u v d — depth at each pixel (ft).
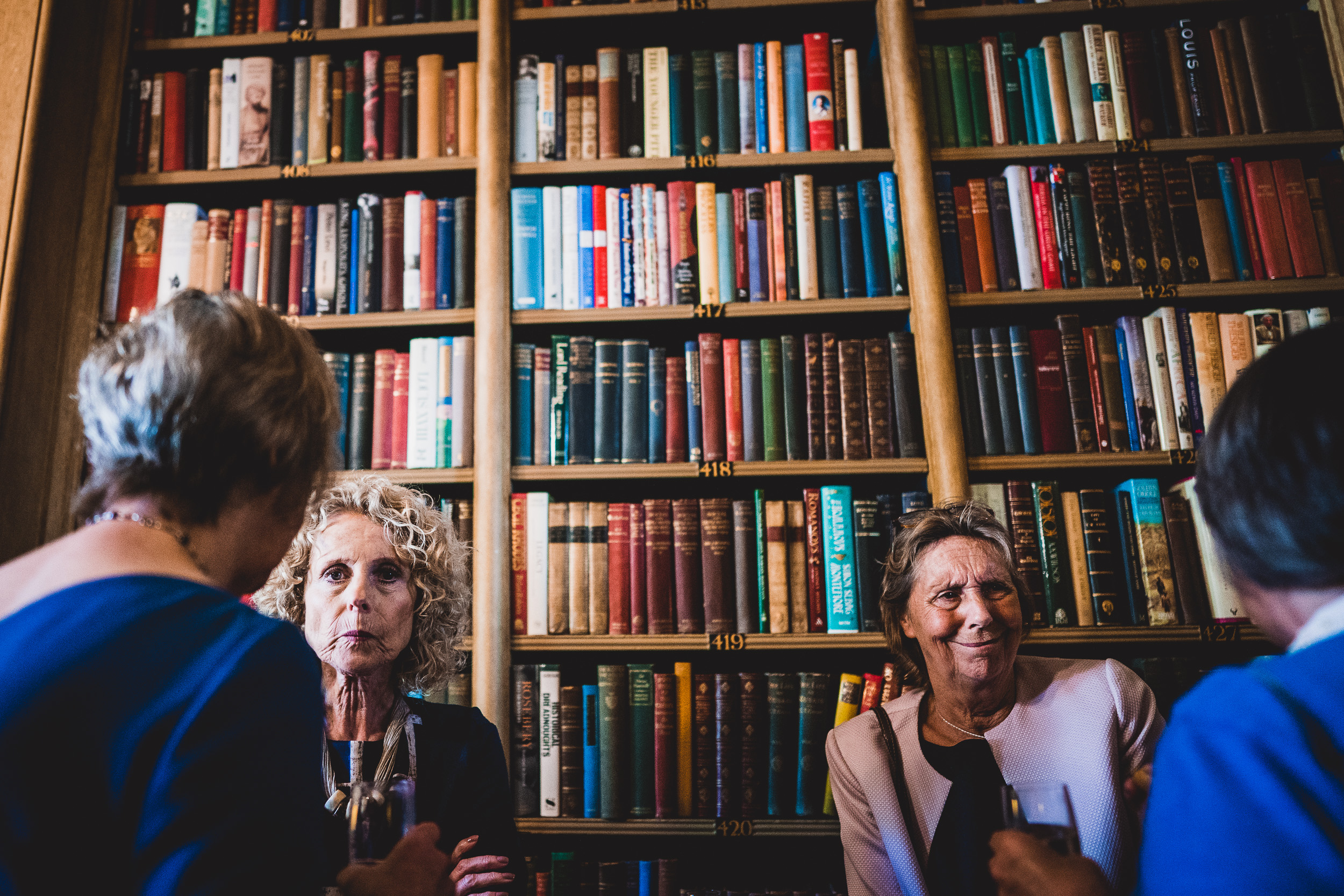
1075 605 5.88
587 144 6.79
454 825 4.34
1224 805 1.59
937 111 6.78
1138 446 6.08
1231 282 6.26
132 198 7.02
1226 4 6.88
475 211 6.70
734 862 6.24
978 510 5.39
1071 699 4.89
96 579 1.87
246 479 2.12
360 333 6.78
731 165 6.70
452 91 6.88
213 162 6.81
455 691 5.94
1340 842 1.46
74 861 1.63
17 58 6.23
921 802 4.70
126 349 2.14
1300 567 1.83
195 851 1.59
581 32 7.24
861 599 5.97
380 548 4.54
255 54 7.16
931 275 6.32
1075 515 6.00
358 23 7.04
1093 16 7.02
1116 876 4.29
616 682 5.89
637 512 6.19
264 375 2.16
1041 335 6.29
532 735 5.83
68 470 6.18
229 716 1.73
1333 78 6.50
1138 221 6.42
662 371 6.43
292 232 6.66
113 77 6.86
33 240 6.07
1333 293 6.25
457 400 6.37
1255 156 6.73
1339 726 1.56
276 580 4.57
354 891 2.47
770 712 5.83
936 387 6.13
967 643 4.83
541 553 6.12
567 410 6.39
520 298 6.52
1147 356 6.21
